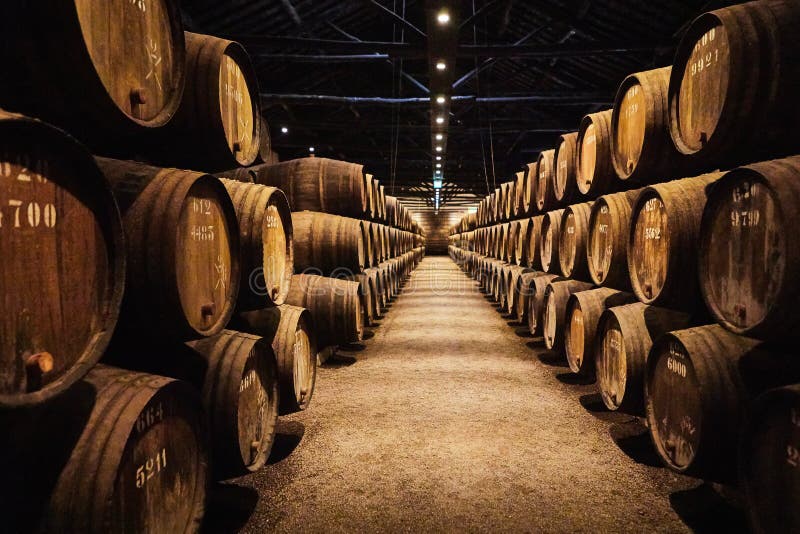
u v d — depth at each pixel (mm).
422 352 7270
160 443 2014
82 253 1661
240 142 3482
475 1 10438
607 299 4977
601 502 3090
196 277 2604
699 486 3283
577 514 2957
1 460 1485
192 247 2564
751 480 2291
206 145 3152
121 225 1780
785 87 2566
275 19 9172
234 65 3396
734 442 2580
